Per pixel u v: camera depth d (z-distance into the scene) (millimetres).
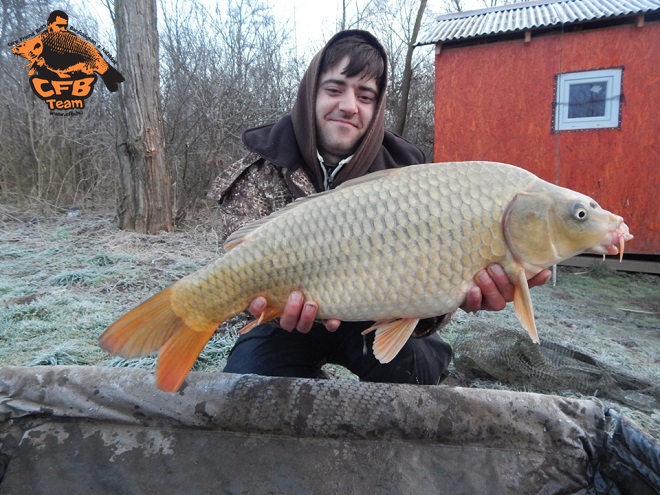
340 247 1215
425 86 9797
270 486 1316
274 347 1835
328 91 1728
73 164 7141
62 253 4391
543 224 1180
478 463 1351
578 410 1393
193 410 1415
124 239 4906
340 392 1438
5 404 1413
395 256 1197
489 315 3314
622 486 1285
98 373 1463
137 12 5105
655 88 4664
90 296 3262
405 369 1810
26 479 1321
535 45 5047
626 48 4719
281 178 1804
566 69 4957
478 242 1191
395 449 1384
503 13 5926
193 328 1245
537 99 5098
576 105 4965
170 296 1225
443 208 1188
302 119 1765
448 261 1195
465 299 1246
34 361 2264
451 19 6199
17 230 5367
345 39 1722
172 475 1334
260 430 1413
